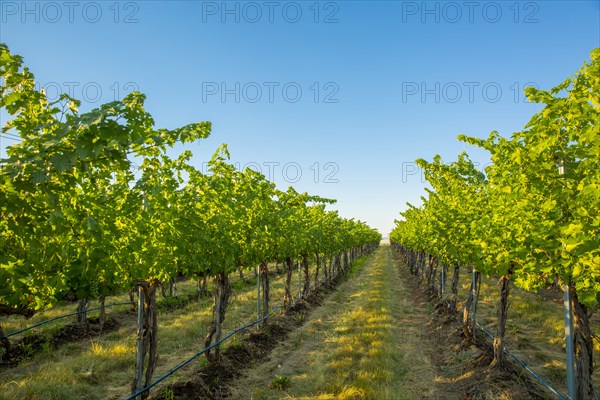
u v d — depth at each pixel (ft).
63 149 9.21
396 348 30.25
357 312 42.73
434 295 52.60
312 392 22.17
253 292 59.36
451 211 33.09
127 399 19.17
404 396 21.29
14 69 11.64
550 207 13.83
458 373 25.30
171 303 50.70
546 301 48.16
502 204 17.84
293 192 47.73
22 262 11.08
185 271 24.52
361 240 124.47
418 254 82.94
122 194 17.11
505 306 24.00
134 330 38.78
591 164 13.08
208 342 26.18
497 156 18.84
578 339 16.06
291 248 42.86
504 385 21.24
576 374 16.11
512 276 22.57
